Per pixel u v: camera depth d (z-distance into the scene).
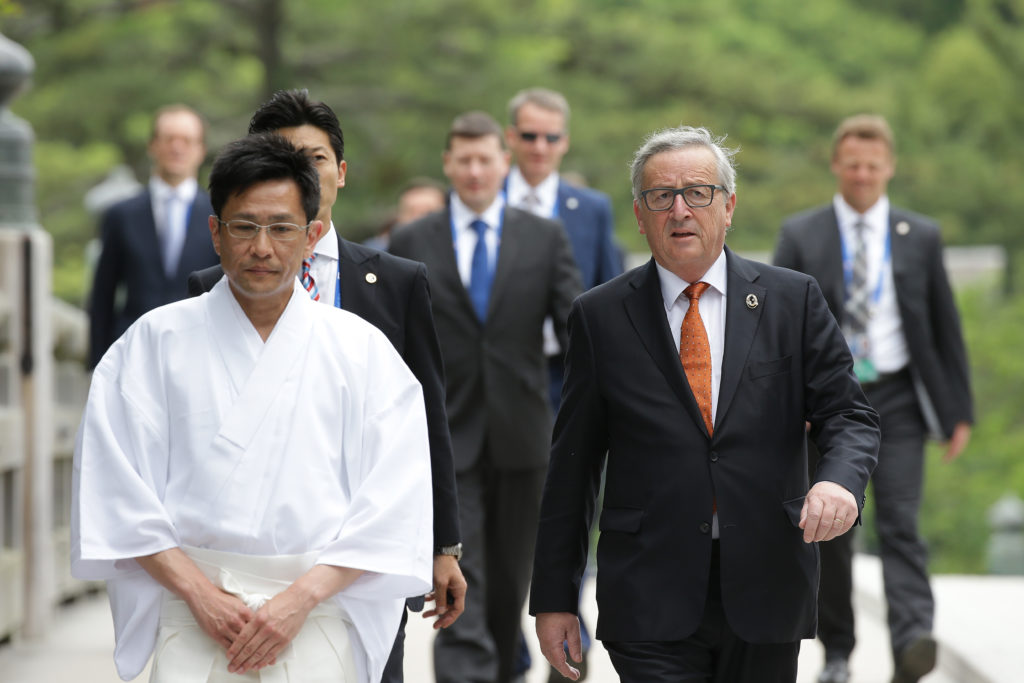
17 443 21.92
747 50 99.19
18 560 22.06
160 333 10.93
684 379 12.08
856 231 20.52
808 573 12.12
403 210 29.41
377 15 75.44
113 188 47.56
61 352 26.02
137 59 74.62
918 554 19.78
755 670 12.11
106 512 10.58
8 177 22.42
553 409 20.73
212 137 74.50
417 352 13.01
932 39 129.50
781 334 12.21
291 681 10.57
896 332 20.28
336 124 12.95
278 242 10.73
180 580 10.39
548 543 12.53
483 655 17.56
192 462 10.62
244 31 77.31
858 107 90.00
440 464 12.90
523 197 22.28
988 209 110.12
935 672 22.09
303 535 10.59
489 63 75.44
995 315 80.44
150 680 10.68
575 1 88.25
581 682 20.11
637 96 85.19
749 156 89.56
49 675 20.28
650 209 12.09
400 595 10.98
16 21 71.75
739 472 11.95
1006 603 25.78
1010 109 118.50
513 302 18.77
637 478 12.12
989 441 72.31
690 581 11.92
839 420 12.01
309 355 10.91
